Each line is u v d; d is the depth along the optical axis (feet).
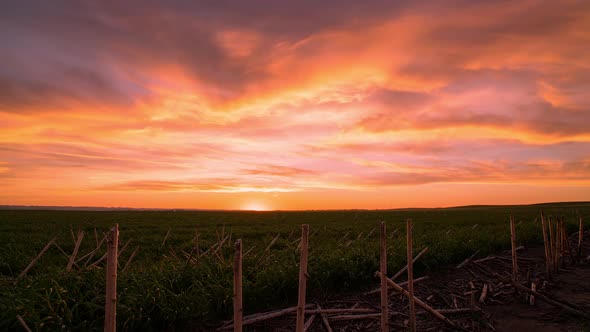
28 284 24.34
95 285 25.48
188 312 24.03
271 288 28.71
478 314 26.66
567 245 43.91
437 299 30.91
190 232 96.48
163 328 23.40
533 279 36.94
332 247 46.01
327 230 96.43
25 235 84.28
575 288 33.65
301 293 18.22
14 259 51.24
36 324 19.61
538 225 71.67
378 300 30.04
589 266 42.09
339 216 183.11
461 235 57.26
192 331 23.62
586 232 67.15
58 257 54.49
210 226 118.93
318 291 30.81
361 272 32.91
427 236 55.42
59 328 20.30
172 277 28.12
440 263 41.32
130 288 25.17
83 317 22.29
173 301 24.30
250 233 90.63
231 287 26.86
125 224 124.36
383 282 20.67
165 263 33.81
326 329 24.56
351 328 24.88
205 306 24.84
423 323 25.75
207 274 28.73
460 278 37.29
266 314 25.76
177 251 60.80
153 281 26.18
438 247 44.04
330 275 31.94
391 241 47.96
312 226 113.70
